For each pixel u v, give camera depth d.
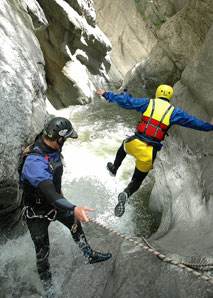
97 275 2.75
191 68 4.43
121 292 2.29
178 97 4.72
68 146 6.34
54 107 7.95
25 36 4.91
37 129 3.90
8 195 3.16
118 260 2.65
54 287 2.82
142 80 10.15
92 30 8.77
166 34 9.52
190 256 2.40
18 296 2.84
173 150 4.56
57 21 7.46
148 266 2.46
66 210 2.05
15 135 3.42
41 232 2.50
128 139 3.08
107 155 6.13
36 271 3.08
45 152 2.31
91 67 9.16
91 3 9.07
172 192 3.99
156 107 2.95
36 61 4.83
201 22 8.30
